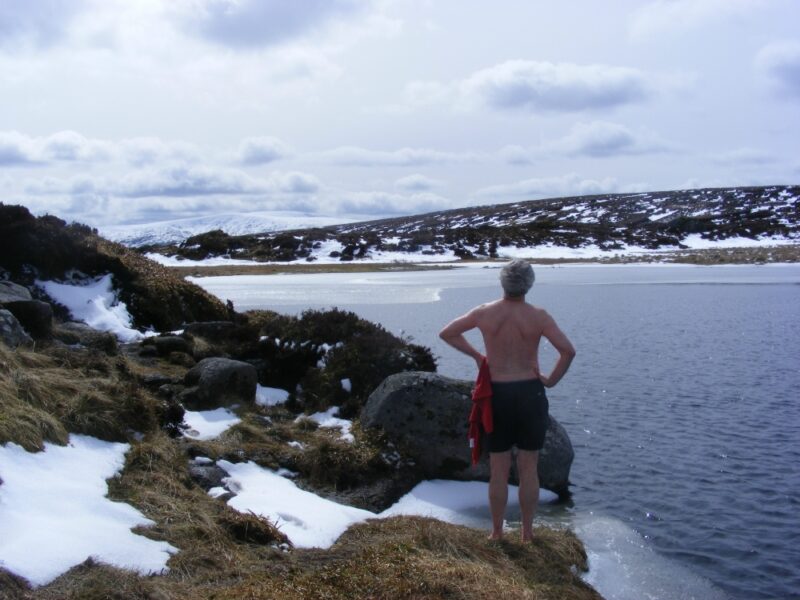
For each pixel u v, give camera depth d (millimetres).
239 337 10789
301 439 7973
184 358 10062
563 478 7613
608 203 136500
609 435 9742
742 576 5738
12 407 5980
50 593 3945
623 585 5543
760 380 13242
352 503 6766
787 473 8172
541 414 5793
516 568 5387
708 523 6770
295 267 56906
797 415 10734
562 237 82188
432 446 7629
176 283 14008
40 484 5156
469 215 141500
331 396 9141
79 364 8320
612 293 33750
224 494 6148
